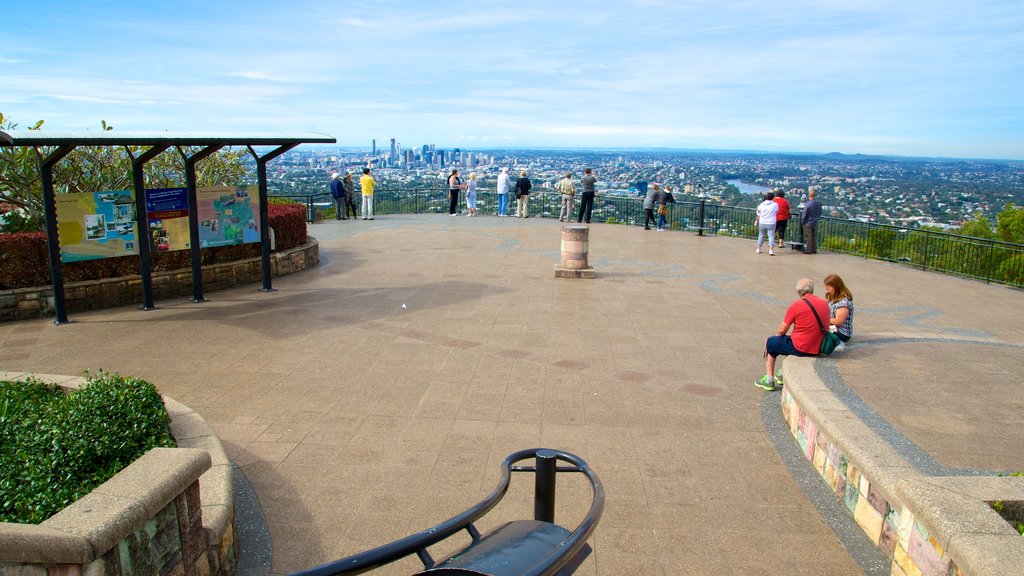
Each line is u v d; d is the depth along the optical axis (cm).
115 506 347
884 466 485
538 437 656
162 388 776
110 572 340
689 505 536
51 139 870
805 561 465
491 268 1567
